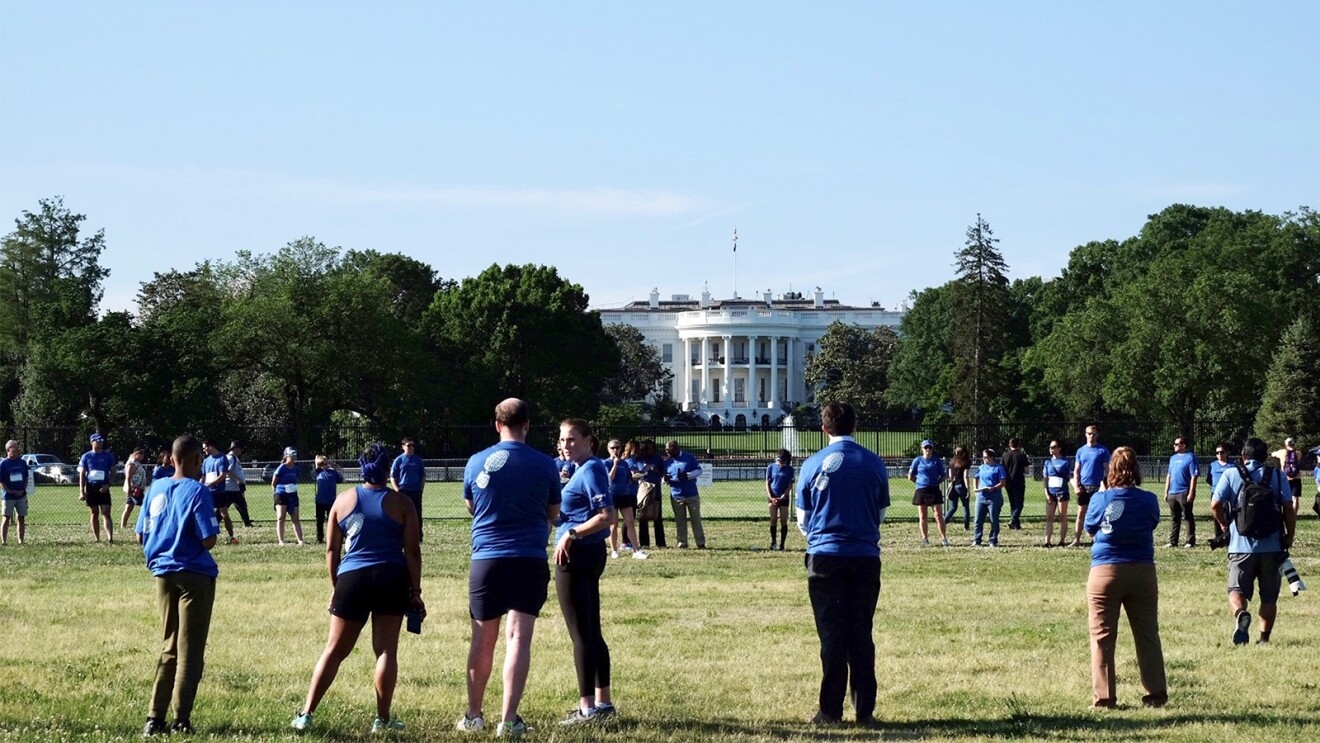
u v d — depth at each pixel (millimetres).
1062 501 28906
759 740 10023
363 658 14352
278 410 77250
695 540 29141
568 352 92375
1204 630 16094
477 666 10172
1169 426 54656
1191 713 11164
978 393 84812
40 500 47781
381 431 66500
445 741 9867
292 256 77312
